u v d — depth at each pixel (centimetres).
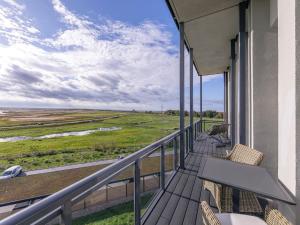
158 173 294
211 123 1066
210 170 190
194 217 239
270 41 298
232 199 210
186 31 476
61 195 97
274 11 279
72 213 104
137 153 199
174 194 299
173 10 377
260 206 204
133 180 195
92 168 2145
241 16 342
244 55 335
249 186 158
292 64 172
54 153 3047
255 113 299
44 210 86
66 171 2066
